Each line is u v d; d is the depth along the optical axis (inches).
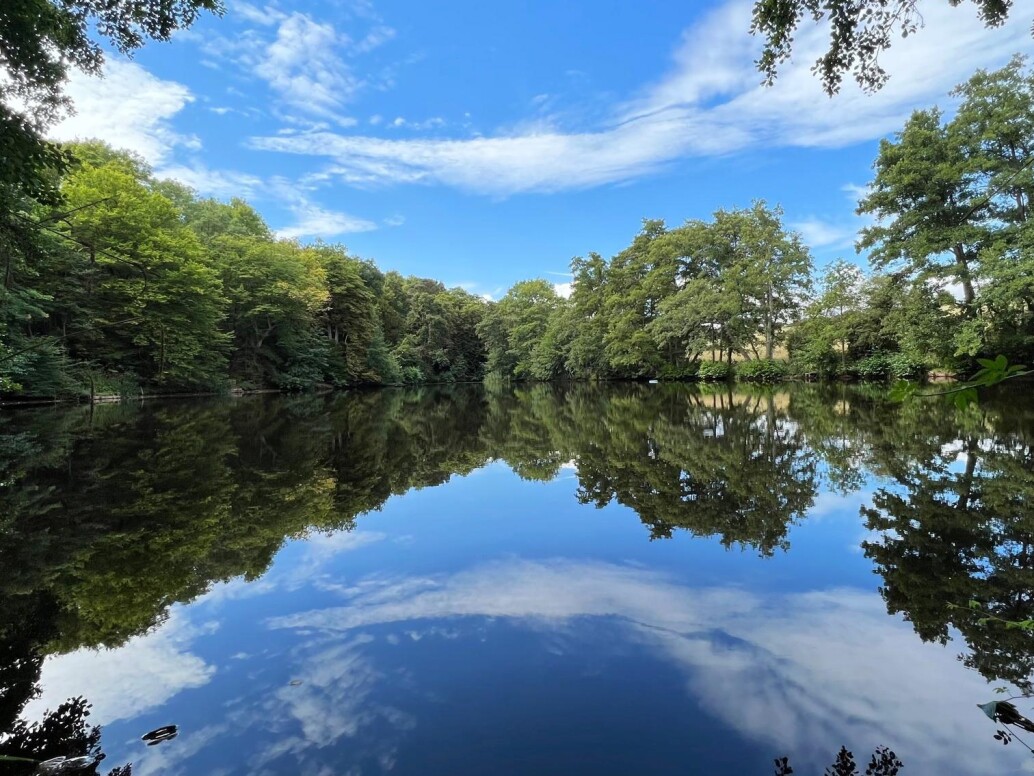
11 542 187.6
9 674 109.0
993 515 197.9
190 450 370.9
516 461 362.6
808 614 132.2
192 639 123.3
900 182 697.0
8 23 204.1
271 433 478.9
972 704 96.1
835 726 90.4
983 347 684.1
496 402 932.0
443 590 150.5
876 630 123.4
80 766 82.8
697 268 1270.9
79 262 708.7
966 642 117.0
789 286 1140.5
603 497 257.4
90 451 355.3
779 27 176.4
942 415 473.4
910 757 82.8
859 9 166.7
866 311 1013.8
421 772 80.0
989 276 609.6
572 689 101.8
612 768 80.6
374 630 127.1
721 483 273.6
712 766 80.8
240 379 1106.7
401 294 2138.3
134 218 761.6
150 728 91.9
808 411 562.3
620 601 142.1
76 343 755.4
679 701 97.7
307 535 201.3
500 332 2023.9
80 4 226.2
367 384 1678.2
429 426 566.6
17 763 83.5
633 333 1302.9
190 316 883.4
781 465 305.1
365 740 88.0
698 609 136.3
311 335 1321.4
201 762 83.5
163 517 218.8
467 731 89.7
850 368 1064.2
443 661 112.6
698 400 756.0
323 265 1448.1
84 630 127.8
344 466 340.2
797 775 78.9
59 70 231.3
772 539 187.8
